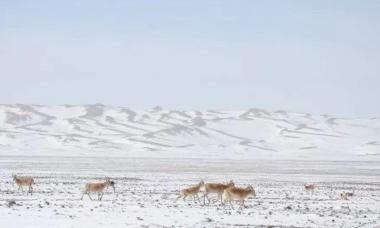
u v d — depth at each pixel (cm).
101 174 15850
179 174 16638
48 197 8756
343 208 8125
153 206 7700
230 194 7712
